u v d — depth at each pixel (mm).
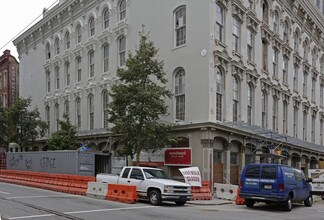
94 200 17188
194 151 23453
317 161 41938
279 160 31422
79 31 35688
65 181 21422
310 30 41312
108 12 31859
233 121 25609
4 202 15141
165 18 26344
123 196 17062
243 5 27953
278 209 17047
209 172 22625
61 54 37938
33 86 43188
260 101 29859
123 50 29875
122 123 21359
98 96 32000
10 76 52844
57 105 38562
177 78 25391
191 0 24766
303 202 20797
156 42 26797
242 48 27609
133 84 21750
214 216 13242
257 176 16781
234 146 26391
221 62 24750
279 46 33688
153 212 13641
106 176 19234
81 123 33969
